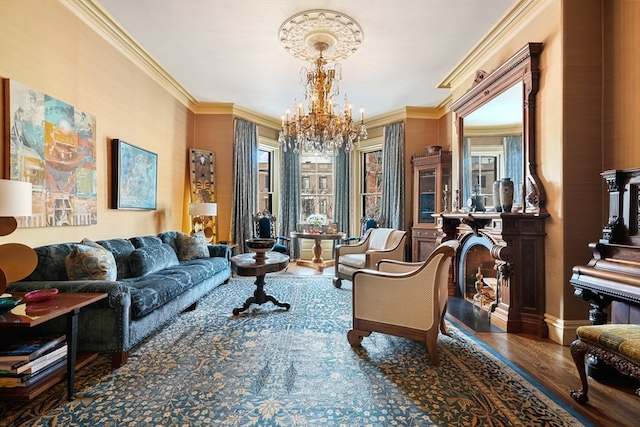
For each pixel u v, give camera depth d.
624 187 1.99
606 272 1.92
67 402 1.69
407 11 2.93
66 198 2.70
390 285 2.31
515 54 2.87
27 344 1.77
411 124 5.71
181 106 5.08
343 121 3.65
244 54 3.77
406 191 5.70
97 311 2.07
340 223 6.70
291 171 6.71
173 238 4.16
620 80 2.39
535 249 2.75
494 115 3.34
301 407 1.66
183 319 3.04
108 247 2.95
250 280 4.75
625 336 1.54
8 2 2.20
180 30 3.27
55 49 2.61
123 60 3.56
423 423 1.53
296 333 2.70
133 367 2.09
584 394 1.71
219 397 1.75
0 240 2.17
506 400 1.73
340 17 3.02
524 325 2.79
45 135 2.48
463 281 3.94
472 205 3.57
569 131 2.51
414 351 2.37
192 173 5.29
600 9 2.51
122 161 3.47
